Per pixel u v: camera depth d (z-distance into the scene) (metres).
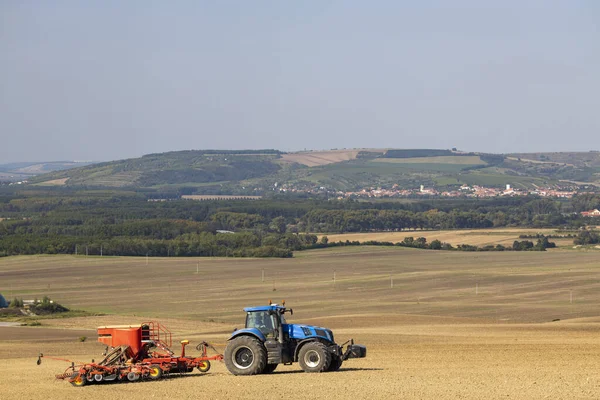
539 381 49.44
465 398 42.91
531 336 97.25
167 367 54.59
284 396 44.69
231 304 194.00
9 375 61.84
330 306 186.88
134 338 55.44
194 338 104.69
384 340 93.31
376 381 49.97
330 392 45.62
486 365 60.66
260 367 54.25
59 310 176.88
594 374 53.31
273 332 55.28
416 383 48.81
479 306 181.25
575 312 164.75
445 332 107.94
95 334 124.88
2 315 168.50
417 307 180.38
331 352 55.62
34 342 107.94
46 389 51.34
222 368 61.19
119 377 53.50
